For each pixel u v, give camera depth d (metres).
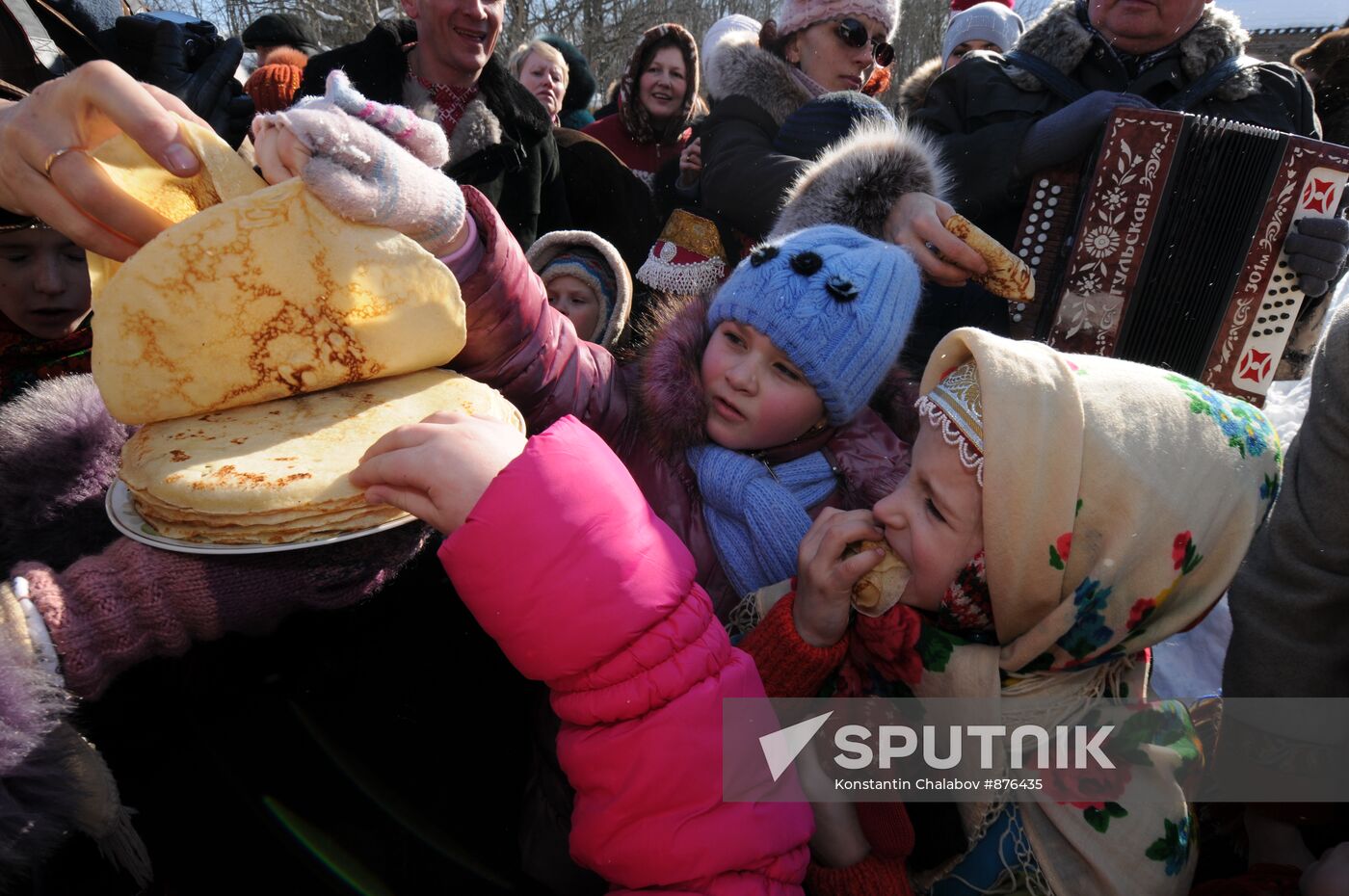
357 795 1.11
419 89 2.73
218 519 0.86
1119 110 2.19
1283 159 2.15
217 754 1.05
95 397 1.11
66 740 0.86
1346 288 2.58
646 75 4.36
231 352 0.95
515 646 0.97
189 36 2.18
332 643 1.11
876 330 1.34
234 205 0.90
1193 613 1.14
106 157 0.95
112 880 1.02
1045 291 2.37
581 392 1.38
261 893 1.06
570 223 3.21
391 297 0.99
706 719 0.96
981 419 1.10
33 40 1.67
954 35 4.03
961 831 1.21
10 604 0.85
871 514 1.22
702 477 1.38
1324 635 1.35
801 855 1.03
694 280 2.63
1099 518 1.07
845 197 1.82
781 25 2.93
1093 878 1.15
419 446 0.95
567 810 1.20
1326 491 1.31
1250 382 2.28
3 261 1.36
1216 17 2.49
